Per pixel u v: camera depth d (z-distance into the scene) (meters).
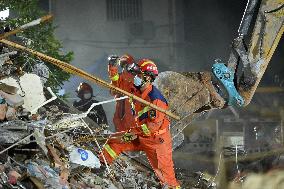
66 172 7.84
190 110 11.40
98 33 40.03
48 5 39.69
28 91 9.19
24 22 13.48
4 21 13.30
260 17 11.27
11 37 9.99
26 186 6.86
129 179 10.06
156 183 10.52
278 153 13.05
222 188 12.58
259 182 12.16
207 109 11.80
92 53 39.84
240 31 11.51
